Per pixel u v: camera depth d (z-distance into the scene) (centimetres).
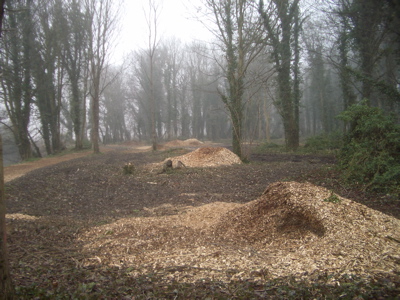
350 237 438
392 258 381
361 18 1869
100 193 1035
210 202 851
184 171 1377
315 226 483
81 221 657
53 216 721
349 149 1023
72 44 3186
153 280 359
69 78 3312
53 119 3272
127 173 1373
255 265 389
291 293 316
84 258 439
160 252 456
